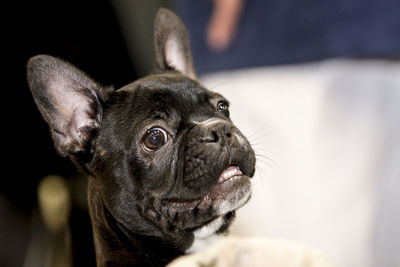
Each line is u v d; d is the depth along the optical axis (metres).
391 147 1.09
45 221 1.13
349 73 1.11
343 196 1.12
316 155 1.13
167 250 0.87
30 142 1.12
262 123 1.17
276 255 0.76
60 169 1.14
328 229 1.13
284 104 1.15
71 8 1.16
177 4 1.25
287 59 1.13
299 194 1.14
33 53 1.13
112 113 0.87
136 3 1.31
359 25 1.07
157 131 0.85
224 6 1.16
